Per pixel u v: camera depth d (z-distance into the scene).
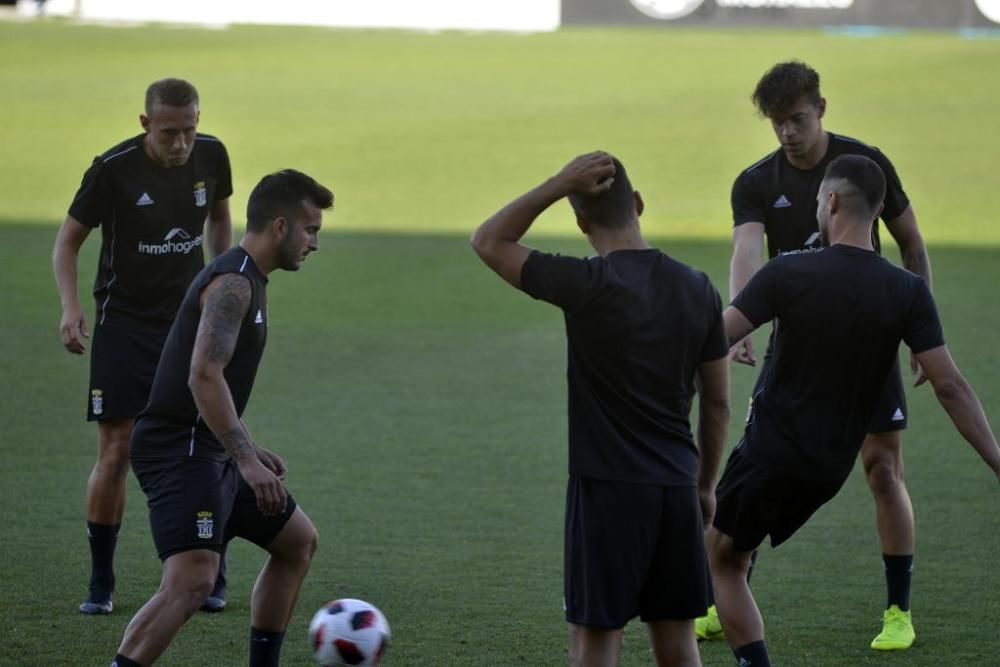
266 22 124.94
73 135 76.81
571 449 14.97
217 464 16.73
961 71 95.38
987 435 16.30
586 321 14.66
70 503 25.11
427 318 42.41
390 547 23.02
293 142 76.62
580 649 14.91
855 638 19.34
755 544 17.45
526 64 101.62
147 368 21.03
